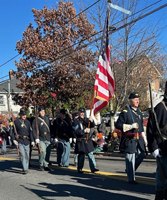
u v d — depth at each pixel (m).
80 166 7.57
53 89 19.06
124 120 6.05
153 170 8.03
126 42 14.71
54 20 18.67
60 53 17.53
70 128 8.68
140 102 21.20
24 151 7.95
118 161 10.52
